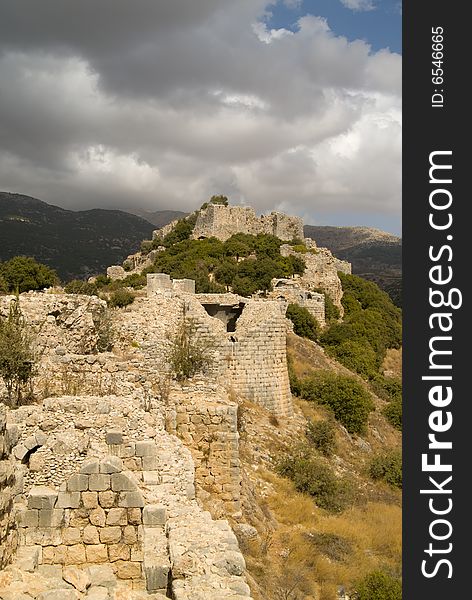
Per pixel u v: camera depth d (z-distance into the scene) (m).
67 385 18.14
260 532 20.39
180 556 9.73
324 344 67.81
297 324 66.75
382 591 18.45
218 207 98.25
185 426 19.44
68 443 12.37
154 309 31.38
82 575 10.45
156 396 19.22
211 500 18.75
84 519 11.49
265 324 36.56
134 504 11.61
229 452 19.33
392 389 61.44
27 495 11.42
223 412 19.44
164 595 9.55
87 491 11.58
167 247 98.56
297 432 35.41
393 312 91.81
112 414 13.72
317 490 27.05
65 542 11.35
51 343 21.55
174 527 10.88
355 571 20.00
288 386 38.03
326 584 18.61
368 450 41.28
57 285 59.66
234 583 9.06
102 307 25.31
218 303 42.03
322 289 81.38
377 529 24.98
